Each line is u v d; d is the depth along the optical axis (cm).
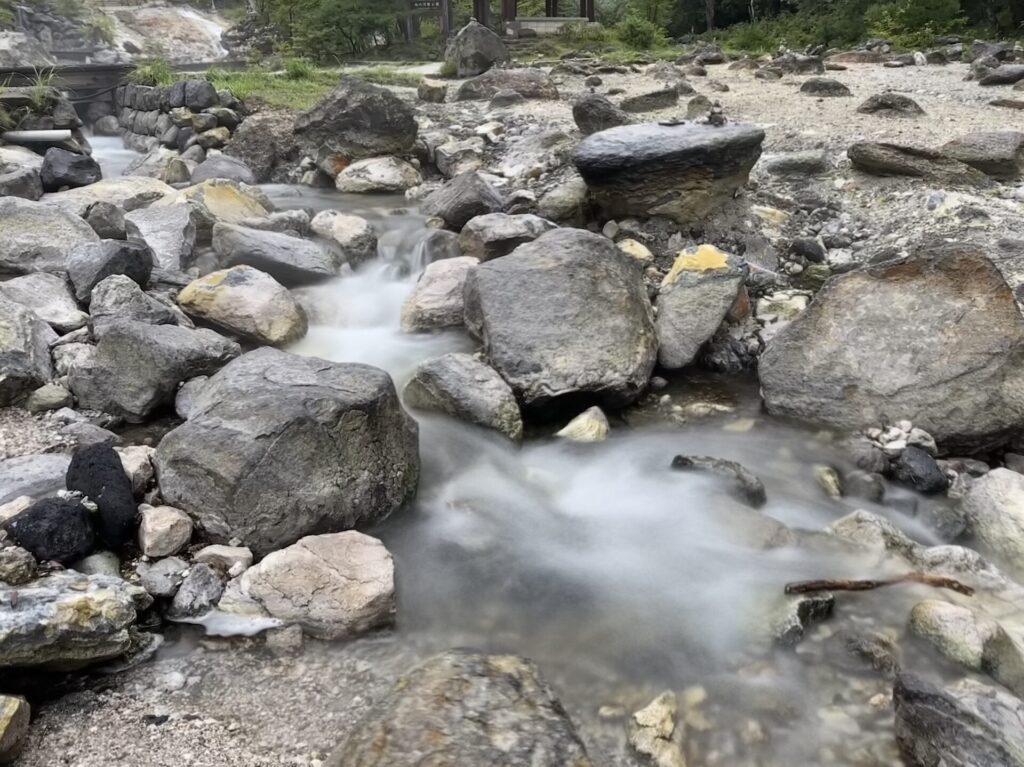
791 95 1436
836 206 899
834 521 500
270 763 336
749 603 432
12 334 595
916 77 1614
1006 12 2638
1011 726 327
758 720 364
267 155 1300
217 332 701
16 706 331
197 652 394
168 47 4456
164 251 820
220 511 444
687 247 808
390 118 1205
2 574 392
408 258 896
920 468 543
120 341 585
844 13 2847
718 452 587
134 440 566
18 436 543
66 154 1095
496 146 1229
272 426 447
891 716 364
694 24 3962
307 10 2658
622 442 602
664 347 693
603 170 838
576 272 659
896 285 607
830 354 611
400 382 651
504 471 559
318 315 767
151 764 332
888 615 420
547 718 333
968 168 906
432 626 418
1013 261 728
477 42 2000
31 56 2744
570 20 2639
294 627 402
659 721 352
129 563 438
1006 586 438
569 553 479
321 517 452
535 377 609
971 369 568
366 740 318
